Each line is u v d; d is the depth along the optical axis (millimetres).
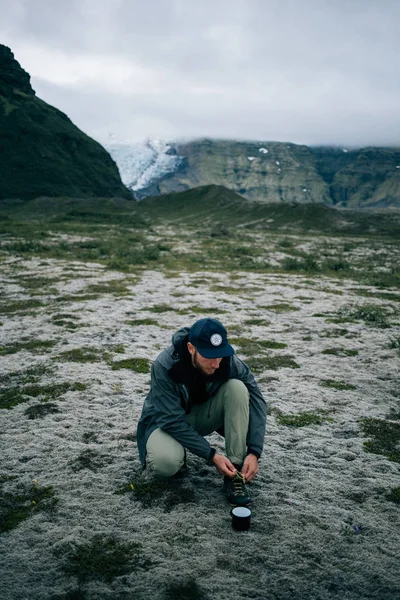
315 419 5125
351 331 8961
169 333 8562
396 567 2959
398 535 3268
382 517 3463
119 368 6641
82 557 3012
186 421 3818
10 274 15102
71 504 3553
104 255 21219
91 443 4527
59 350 7383
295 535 3238
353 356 7410
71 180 127125
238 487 3471
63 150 135125
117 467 4098
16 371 6434
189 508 3533
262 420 3721
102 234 35625
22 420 4980
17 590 2746
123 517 3422
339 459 4281
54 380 6113
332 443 4598
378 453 4430
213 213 74000
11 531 3258
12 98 140000
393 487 3846
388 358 7309
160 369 3564
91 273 15648
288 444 4582
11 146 124875
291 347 7848
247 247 26812
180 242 31328
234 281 15094
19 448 4395
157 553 3059
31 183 119938
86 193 127125
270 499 3660
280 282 15148
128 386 5980
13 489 3764
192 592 2736
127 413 5215
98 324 9047
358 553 3080
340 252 28844
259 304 11406
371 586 2805
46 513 3463
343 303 11797
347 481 3938
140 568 2930
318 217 64562
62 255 20453
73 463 4156
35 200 81688
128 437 4664
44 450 4383
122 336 8266
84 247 24594
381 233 54156
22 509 3516
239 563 2979
